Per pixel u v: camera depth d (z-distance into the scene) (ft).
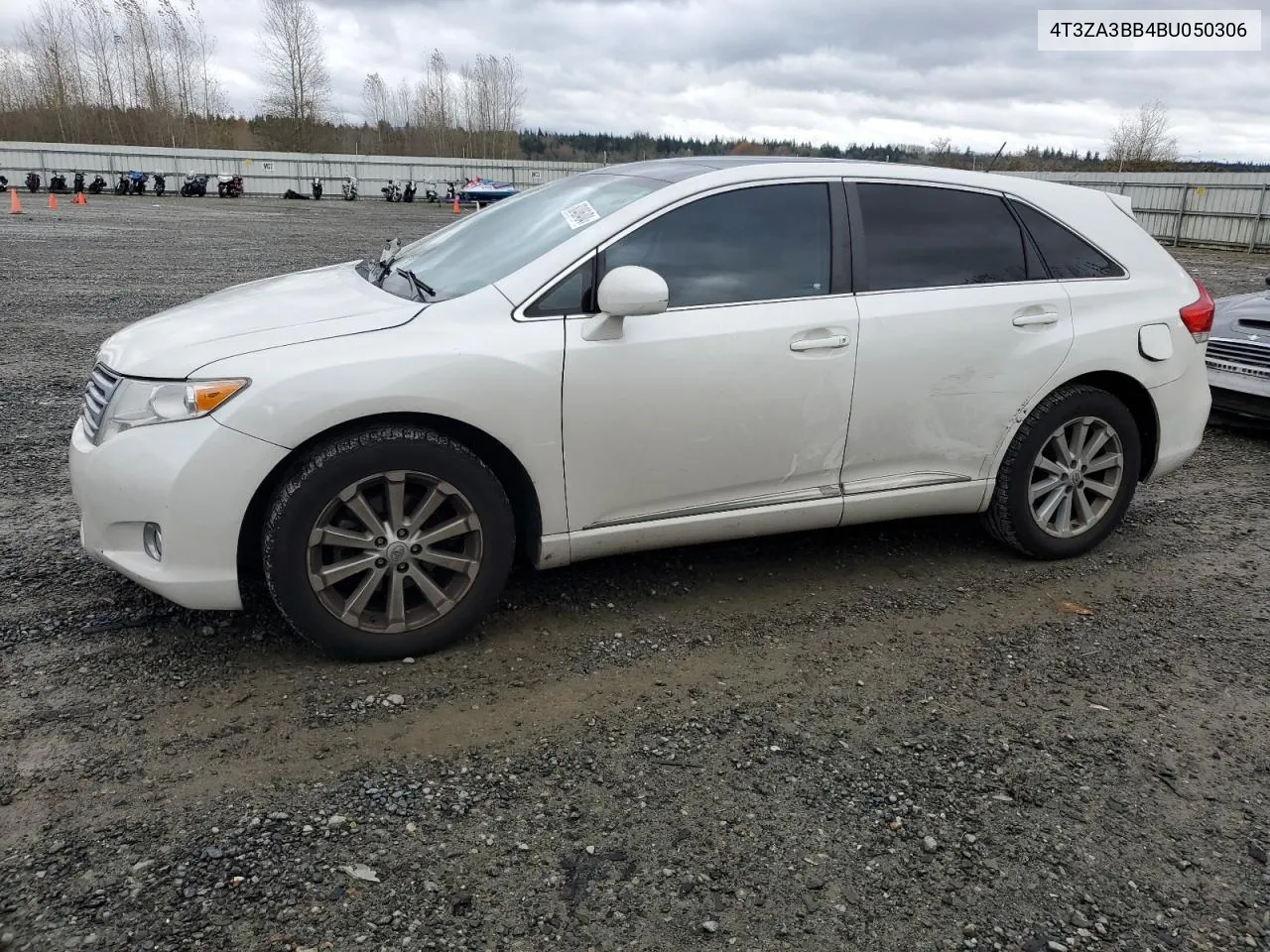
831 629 11.91
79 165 149.38
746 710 10.02
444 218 102.89
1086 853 8.09
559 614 11.96
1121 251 14.14
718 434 11.48
